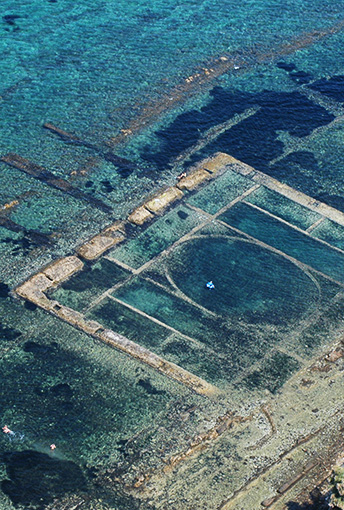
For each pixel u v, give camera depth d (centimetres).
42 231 8831
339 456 6606
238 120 10825
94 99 10950
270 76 11725
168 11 12950
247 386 7269
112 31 12344
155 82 11375
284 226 9212
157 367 7381
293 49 12350
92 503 6138
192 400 7088
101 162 9925
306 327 7931
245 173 9938
